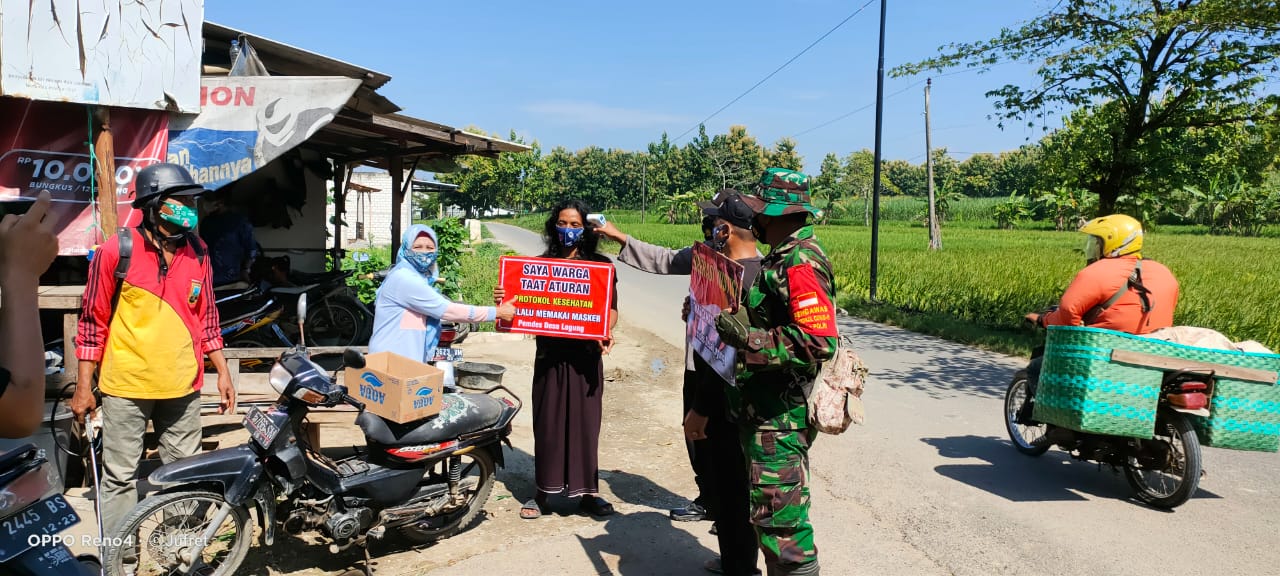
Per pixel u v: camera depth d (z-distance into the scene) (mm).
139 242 3738
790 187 3098
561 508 4906
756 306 3160
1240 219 52812
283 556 4137
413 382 3936
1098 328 4883
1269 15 9641
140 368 3758
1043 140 12898
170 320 3828
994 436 6699
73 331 4938
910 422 7094
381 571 3998
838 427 2996
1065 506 5035
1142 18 10492
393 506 4043
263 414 3723
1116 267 5035
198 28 5965
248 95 6082
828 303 2936
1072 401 4781
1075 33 11469
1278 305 13008
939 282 17109
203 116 6059
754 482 3127
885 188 111062
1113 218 5133
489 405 4438
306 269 11273
